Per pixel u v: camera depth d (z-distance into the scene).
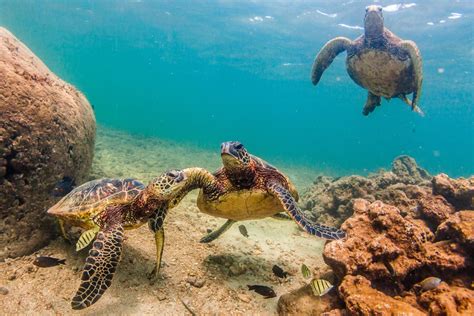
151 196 1.26
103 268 1.09
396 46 2.45
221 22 9.38
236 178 1.41
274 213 1.62
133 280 1.34
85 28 13.61
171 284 1.37
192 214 2.28
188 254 1.65
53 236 1.52
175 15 9.44
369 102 3.20
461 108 17.77
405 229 1.34
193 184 1.43
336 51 2.90
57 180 1.55
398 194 2.18
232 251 1.80
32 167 1.42
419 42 8.19
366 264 1.24
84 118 1.97
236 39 10.96
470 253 1.25
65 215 1.32
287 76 16.69
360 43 2.63
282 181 1.55
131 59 22.03
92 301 1.03
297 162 8.84
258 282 1.53
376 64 2.58
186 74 24.48
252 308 1.32
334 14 7.43
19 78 1.47
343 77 13.43
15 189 1.37
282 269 1.61
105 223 1.26
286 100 29.86
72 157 1.70
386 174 2.91
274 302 1.38
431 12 6.50
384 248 1.26
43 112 1.49
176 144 7.58
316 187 3.27
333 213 2.63
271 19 8.49
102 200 1.32
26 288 1.18
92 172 3.01
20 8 11.15
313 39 9.45
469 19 6.54
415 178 3.32
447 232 1.36
